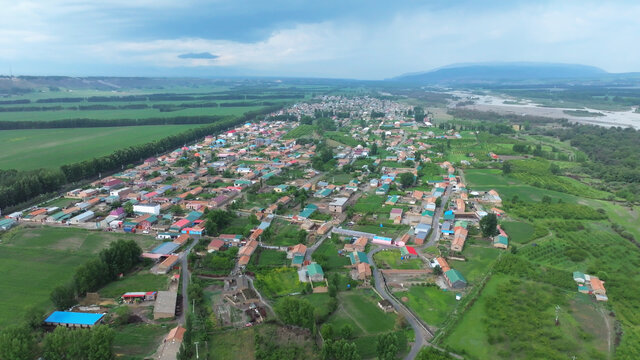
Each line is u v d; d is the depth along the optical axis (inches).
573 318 4975.4
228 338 4530.0
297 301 4805.6
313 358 4212.6
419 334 4626.0
